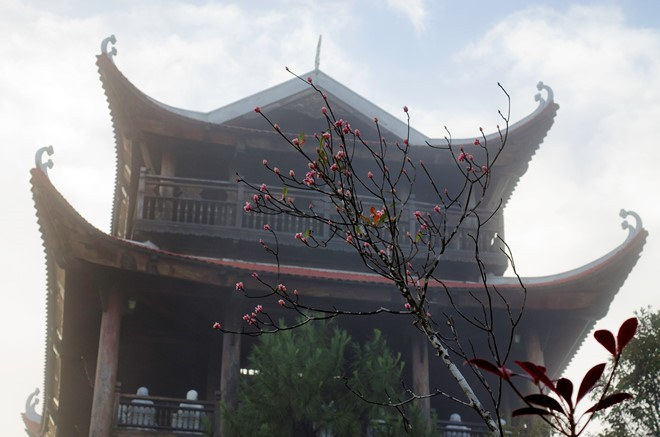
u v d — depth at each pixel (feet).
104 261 70.90
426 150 90.53
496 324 81.46
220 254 83.97
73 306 78.28
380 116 93.56
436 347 24.93
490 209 91.45
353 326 80.79
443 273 86.99
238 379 72.23
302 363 62.64
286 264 85.05
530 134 90.63
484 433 73.61
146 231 81.51
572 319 81.66
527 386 87.15
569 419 15.40
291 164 90.99
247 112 91.81
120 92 84.02
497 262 86.69
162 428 69.87
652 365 68.49
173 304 76.38
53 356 86.84
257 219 84.89
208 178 92.07
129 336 82.07
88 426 91.45
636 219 80.48
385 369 63.57
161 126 86.07
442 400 91.50
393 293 76.48
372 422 61.77
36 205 70.54
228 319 74.02
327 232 84.84
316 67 94.48
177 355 85.30
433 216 88.69
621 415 69.21
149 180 83.76
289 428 60.70
